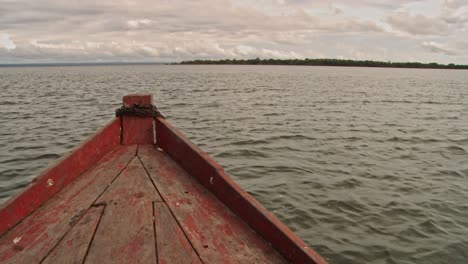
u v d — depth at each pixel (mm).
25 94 28797
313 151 10867
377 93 32531
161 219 3146
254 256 2637
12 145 11141
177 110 19609
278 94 29891
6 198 7039
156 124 5438
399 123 16328
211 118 16891
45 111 18719
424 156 10672
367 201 7066
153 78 60500
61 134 12836
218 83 45500
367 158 10234
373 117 17984
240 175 8469
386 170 9125
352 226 6043
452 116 19016
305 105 22344
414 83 51594
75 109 19609
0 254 2621
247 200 3104
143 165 4562
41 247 2703
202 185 3971
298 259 2486
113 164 4582
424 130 14703
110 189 3803
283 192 7406
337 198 7160
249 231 2996
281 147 11281
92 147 4555
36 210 3307
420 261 5098
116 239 2803
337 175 8594
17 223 3070
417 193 7578
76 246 2705
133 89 35000
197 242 2791
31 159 9633
